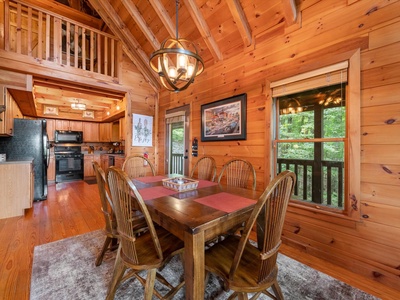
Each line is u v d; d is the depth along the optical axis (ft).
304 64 7.09
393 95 5.31
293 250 7.12
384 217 5.42
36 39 14.43
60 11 14.92
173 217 3.86
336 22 6.34
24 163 9.96
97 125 22.90
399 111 5.23
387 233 5.36
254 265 4.05
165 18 10.28
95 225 8.84
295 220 7.31
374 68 5.61
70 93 15.02
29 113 16.67
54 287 4.98
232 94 9.87
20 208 9.86
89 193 14.35
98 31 12.62
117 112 16.90
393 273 5.24
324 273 5.77
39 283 5.11
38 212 10.39
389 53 5.38
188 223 3.59
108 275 5.49
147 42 12.87
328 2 6.52
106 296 4.62
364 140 5.77
